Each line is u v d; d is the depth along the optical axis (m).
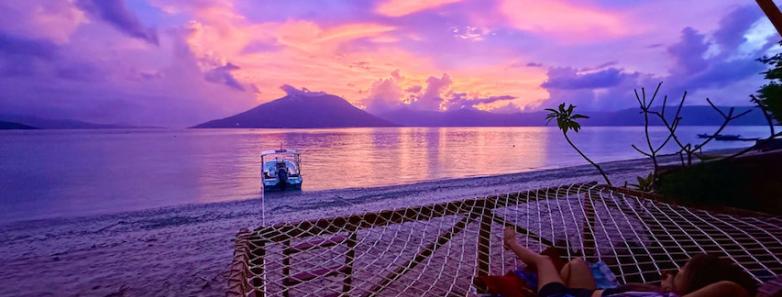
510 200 5.34
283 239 3.91
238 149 94.00
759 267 3.39
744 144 91.75
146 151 86.75
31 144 118.25
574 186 6.12
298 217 16.48
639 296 2.08
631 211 4.89
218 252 10.66
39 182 37.94
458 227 4.98
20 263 10.48
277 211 18.48
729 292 1.85
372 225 4.53
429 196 21.42
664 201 5.21
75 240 13.44
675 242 3.93
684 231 4.15
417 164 50.91
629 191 5.69
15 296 8.20
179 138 170.62
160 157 69.62
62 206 25.64
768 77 5.00
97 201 27.58
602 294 2.31
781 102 4.81
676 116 5.51
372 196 22.66
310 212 17.77
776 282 2.26
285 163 32.56
